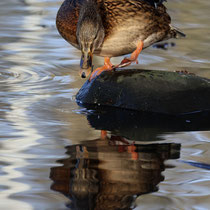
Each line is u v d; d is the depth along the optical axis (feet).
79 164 20.08
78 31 28.73
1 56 40.70
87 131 24.84
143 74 30.60
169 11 55.98
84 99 30.60
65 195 17.28
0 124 25.44
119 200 16.93
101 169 19.62
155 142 23.31
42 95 31.53
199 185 18.28
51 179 18.61
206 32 48.80
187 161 20.74
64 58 40.75
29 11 57.31
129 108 29.48
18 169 19.53
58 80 35.09
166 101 29.19
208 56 41.27
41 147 22.15
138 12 30.94
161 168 19.89
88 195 17.38
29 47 43.62
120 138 23.80
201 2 61.05
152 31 31.99
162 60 39.96
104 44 31.14
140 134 24.63
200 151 21.99
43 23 52.37
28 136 23.68
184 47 44.27
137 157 21.15
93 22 28.55
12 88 32.81
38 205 16.55
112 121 26.89
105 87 30.50
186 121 27.30
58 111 28.35
